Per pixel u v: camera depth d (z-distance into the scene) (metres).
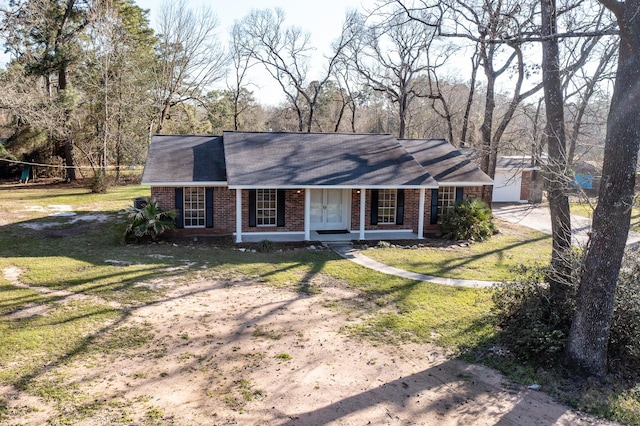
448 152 21.47
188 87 41.34
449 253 15.58
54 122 29.89
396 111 45.22
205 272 12.43
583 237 17.31
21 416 5.59
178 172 17.02
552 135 9.93
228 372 6.96
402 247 16.44
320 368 7.19
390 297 10.72
